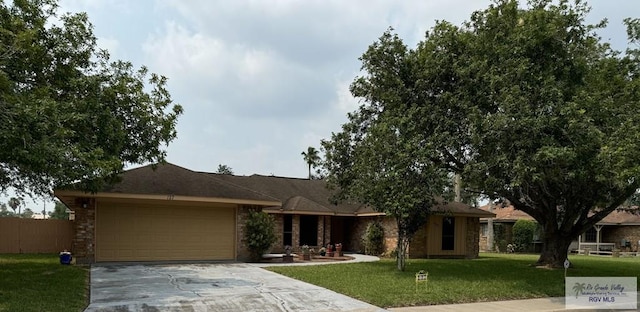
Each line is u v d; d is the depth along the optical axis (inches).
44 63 502.3
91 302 381.7
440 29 621.6
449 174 629.0
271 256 769.6
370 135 599.2
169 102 616.1
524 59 526.9
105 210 674.8
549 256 721.6
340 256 885.8
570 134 478.6
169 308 365.1
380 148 572.7
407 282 514.3
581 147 468.1
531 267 711.1
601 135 464.4
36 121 389.7
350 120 695.1
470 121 526.0
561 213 770.2
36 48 455.8
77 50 548.1
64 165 419.5
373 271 615.5
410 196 550.3
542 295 482.0
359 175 627.2
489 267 701.9
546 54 559.8
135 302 383.6
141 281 497.7
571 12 580.4
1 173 545.0
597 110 506.0
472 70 557.6
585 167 481.4
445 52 604.4
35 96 418.6
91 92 523.2
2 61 414.9
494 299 453.1
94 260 654.5
